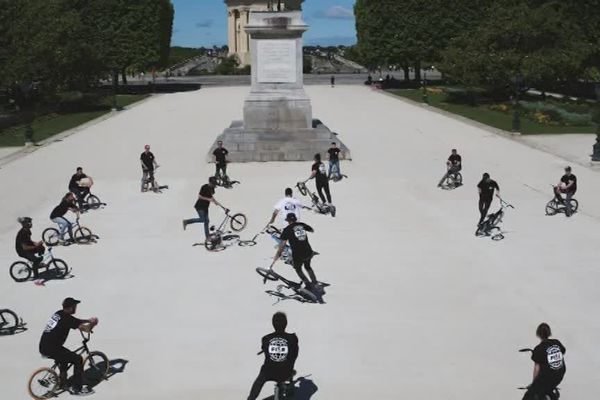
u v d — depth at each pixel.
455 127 52.84
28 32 58.84
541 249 21.73
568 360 14.23
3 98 70.44
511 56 61.41
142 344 15.17
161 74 132.00
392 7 87.50
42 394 13.01
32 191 31.48
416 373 13.71
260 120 38.91
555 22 62.75
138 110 68.31
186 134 50.00
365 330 15.75
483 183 23.16
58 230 23.44
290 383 12.49
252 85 39.06
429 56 87.88
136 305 17.45
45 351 12.81
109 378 13.64
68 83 69.31
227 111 66.06
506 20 64.06
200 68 147.38
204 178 33.81
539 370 11.47
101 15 81.31
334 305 17.27
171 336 15.56
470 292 18.06
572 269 19.78
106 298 17.98
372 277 19.28
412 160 38.50
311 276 17.64
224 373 13.83
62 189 31.81
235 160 37.66
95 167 37.09
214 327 16.03
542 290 18.14
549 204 26.31
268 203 28.30
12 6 58.88
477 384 13.24
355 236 23.45
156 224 25.34
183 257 21.38
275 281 19.05
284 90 38.97
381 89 91.19
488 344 14.97
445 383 13.30
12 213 27.47
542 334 11.71
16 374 13.88
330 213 26.53
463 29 84.75
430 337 15.35
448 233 23.69
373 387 13.18
